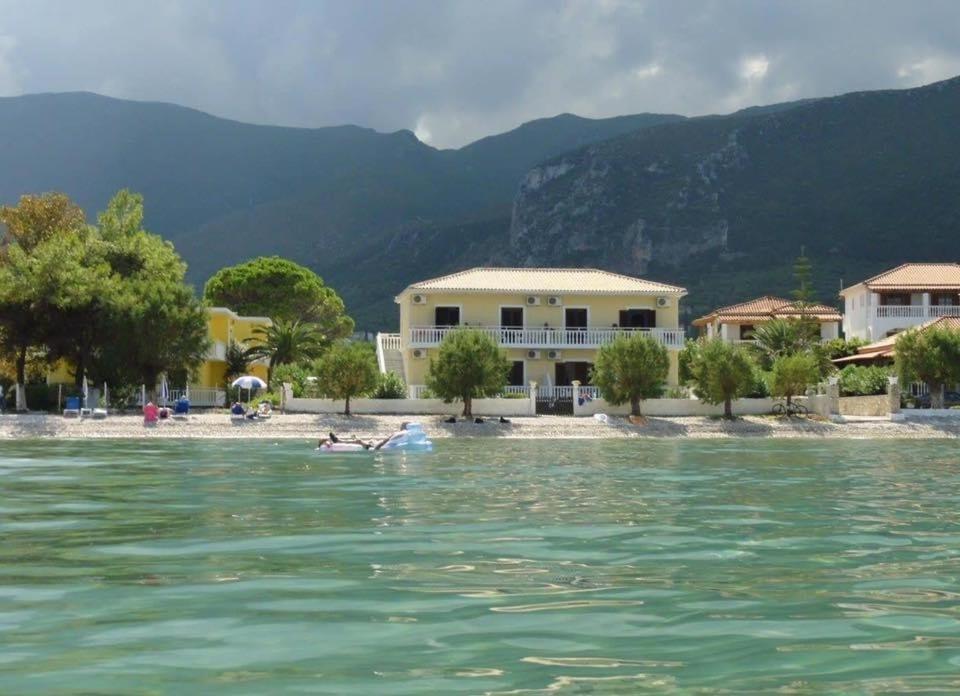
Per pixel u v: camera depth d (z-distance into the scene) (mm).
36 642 8344
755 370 55875
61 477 24016
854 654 7992
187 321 57031
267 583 10727
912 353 54625
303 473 25375
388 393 56094
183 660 7809
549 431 49000
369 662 7754
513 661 7781
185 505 18047
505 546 13258
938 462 30688
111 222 70500
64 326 56688
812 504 18531
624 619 9117
